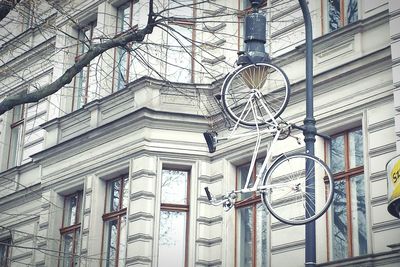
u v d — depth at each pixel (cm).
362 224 1550
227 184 1828
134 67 1995
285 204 1641
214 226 1838
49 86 1284
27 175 2366
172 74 1828
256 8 1212
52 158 2183
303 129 1148
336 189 1614
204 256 1823
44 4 2228
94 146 2033
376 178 1505
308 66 1187
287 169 1639
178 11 2034
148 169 1862
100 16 2200
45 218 2166
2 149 2525
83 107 2095
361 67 1582
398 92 1484
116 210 1966
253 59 1160
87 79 2195
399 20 1518
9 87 2517
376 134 1530
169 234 1862
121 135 1952
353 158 1603
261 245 1748
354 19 1689
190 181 1888
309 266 1085
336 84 1633
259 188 1112
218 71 1919
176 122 1892
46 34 2405
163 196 1883
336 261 1488
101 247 1966
